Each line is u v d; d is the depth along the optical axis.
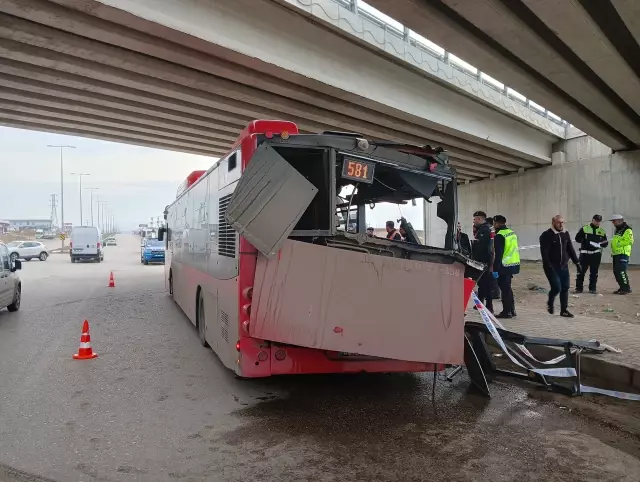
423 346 5.41
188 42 11.93
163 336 9.59
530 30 11.98
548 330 8.59
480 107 21.27
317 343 5.07
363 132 20.42
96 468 4.01
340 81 14.88
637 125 21.03
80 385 6.37
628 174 25.41
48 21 10.99
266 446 4.47
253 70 14.20
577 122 20.61
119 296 16.03
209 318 7.49
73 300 15.02
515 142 24.64
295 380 6.65
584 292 14.36
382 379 6.75
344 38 14.84
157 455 4.27
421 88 17.86
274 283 5.01
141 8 10.79
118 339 9.29
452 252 5.71
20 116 18.52
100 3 10.18
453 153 25.14
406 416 5.28
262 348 5.39
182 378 6.72
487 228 9.74
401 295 5.35
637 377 6.15
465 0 10.38
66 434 4.74
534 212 30.09
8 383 6.45
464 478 3.86
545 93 16.81
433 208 6.32
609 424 5.05
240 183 4.93
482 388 6.02
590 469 4.02
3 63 13.30
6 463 4.08
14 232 112.44
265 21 13.01
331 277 5.12
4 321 11.28
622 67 14.05
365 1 10.50
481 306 6.76
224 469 4.01
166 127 19.78
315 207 5.35
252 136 5.34
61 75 14.23
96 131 20.92
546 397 5.95
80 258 36.50
